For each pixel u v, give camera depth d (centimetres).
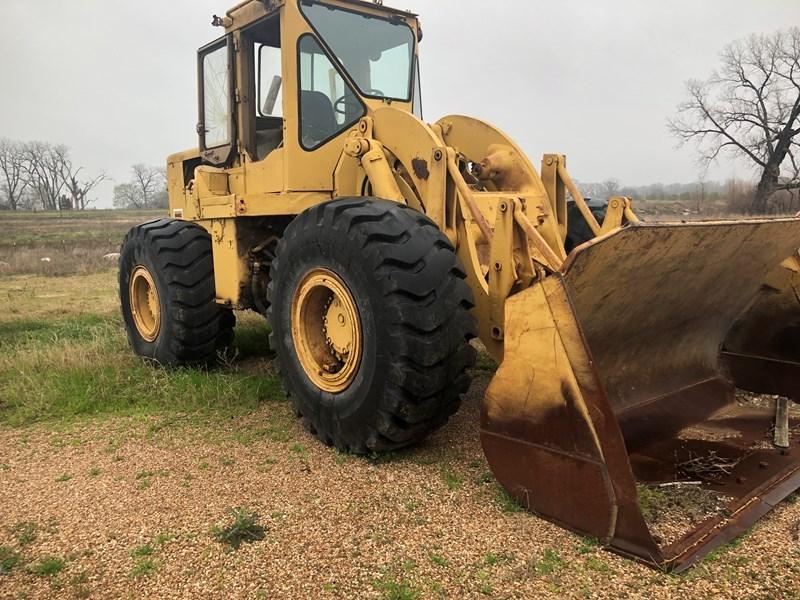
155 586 222
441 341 291
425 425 310
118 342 608
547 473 250
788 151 3422
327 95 421
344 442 326
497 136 400
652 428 314
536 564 224
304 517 263
